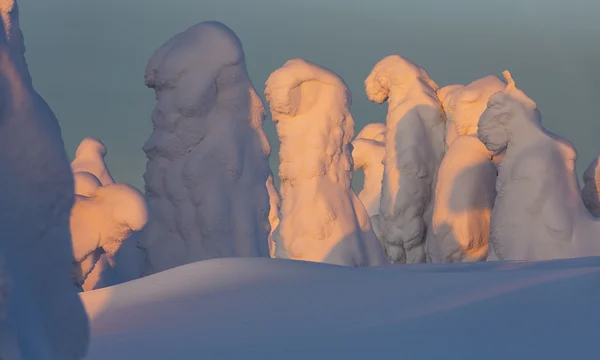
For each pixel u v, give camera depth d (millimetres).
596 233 20875
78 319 4996
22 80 4750
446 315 10023
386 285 12375
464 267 15805
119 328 10484
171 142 20641
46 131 4797
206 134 20656
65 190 4906
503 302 10484
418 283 12492
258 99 21250
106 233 14617
